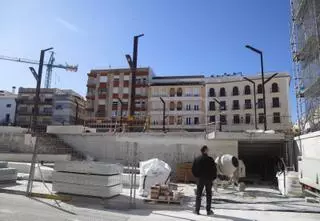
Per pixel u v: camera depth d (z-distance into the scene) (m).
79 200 10.62
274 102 63.69
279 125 61.47
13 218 7.49
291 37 23.20
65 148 26.50
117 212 9.02
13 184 13.48
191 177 18.92
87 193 10.49
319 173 10.73
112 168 10.80
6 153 24.52
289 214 9.19
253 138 19.75
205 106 67.94
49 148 26.08
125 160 24.33
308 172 11.86
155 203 10.09
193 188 15.23
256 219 8.40
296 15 22.47
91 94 73.81
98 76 73.81
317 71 18.72
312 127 18.08
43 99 78.69
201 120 66.81
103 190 10.36
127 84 71.81
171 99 68.56
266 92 64.56
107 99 72.06
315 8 18.66
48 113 77.38
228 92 67.38
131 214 8.77
